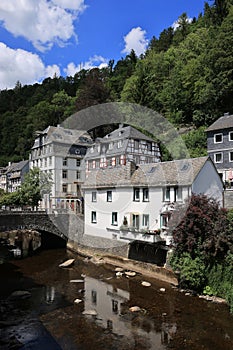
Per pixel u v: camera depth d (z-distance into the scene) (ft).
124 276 80.79
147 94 178.60
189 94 193.57
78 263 96.32
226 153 130.72
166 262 77.61
